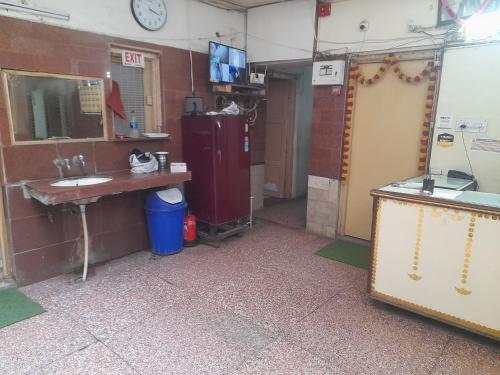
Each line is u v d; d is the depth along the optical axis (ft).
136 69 11.82
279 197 19.89
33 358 6.88
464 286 7.50
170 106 12.63
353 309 8.81
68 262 10.55
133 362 6.81
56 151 9.89
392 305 8.75
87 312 8.46
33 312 8.41
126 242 11.91
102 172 10.97
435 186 9.18
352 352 7.20
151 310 8.59
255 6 14.55
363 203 13.15
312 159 13.96
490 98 9.87
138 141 11.81
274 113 19.27
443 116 10.71
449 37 10.28
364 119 12.72
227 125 12.35
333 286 9.97
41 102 9.52
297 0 13.38
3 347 7.18
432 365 6.88
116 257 11.71
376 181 12.78
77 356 6.95
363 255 12.19
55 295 9.22
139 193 12.03
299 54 13.71
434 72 10.78
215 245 12.69
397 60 11.55
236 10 14.55
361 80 12.38
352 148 13.15
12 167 9.16
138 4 11.09
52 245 10.13
